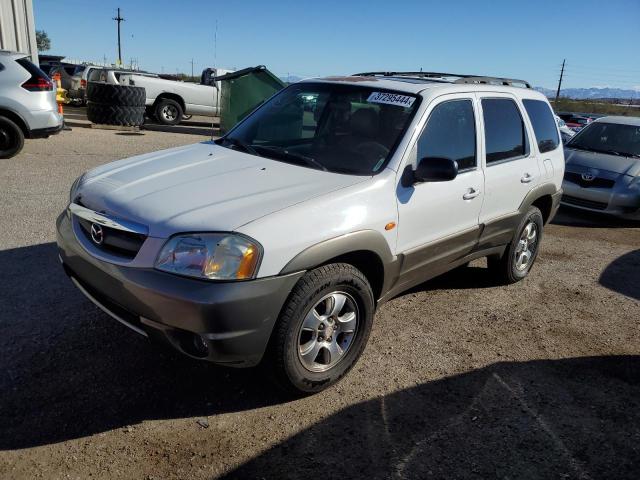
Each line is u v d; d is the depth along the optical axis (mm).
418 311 4570
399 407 3219
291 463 2693
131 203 2967
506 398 3402
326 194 3107
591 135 9406
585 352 4102
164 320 2676
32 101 9062
